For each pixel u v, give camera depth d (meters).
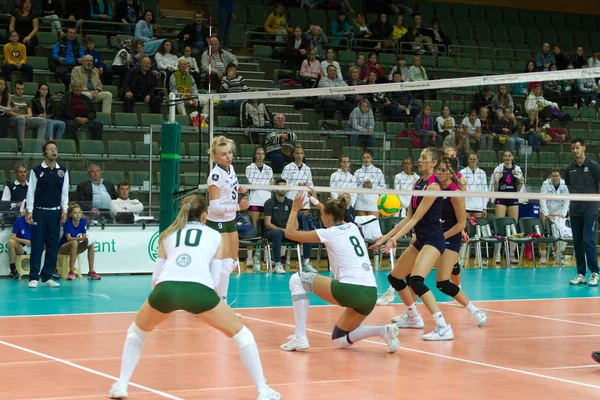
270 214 17.17
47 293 13.36
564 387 7.08
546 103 16.39
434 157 9.88
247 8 26.22
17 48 20.48
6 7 22.05
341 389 6.84
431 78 25.64
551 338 9.70
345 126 18.83
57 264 15.77
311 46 24.02
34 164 16.12
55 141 16.44
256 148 17.08
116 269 16.42
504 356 8.51
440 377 7.39
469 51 28.27
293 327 10.20
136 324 6.53
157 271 6.67
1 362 7.78
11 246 15.31
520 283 15.98
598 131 17.02
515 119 15.40
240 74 23.19
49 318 10.70
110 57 22.73
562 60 27.03
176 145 13.37
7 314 11.02
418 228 9.77
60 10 23.12
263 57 24.42
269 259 17.25
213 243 6.62
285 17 26.03
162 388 6.79
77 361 7.87
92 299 12.70
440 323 9.45
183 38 22.77
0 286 14.22
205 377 7.23
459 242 10.40
